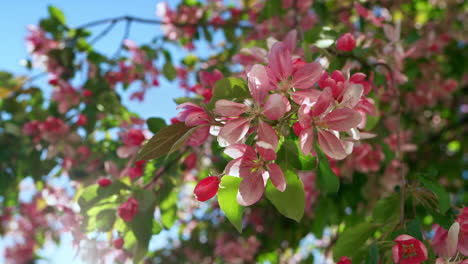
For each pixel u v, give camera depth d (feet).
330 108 0.99
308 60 1.24
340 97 1.03
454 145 3.69
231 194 1.02
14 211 3.21
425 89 3.05
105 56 2.81
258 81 0.97
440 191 1.19
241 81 1.05
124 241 1.52
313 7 2.82
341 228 2.20
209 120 0.99
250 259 3.35
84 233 1.50
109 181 1.49
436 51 2.80
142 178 1.70
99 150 2.39
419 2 3.45
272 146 0.96
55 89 2.50
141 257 1.44
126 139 1.67
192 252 3.69
